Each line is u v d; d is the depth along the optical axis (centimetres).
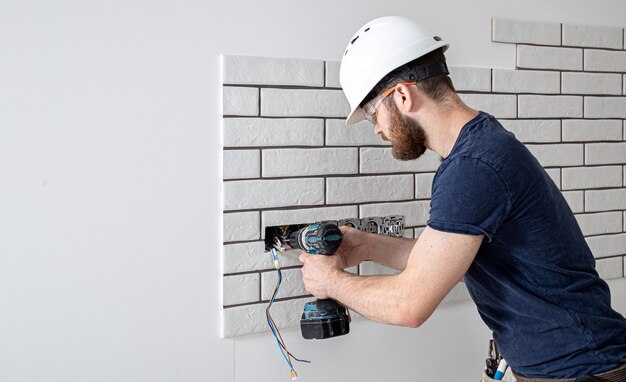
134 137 144
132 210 145
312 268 141
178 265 151
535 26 198
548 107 201
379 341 181
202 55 150
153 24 144
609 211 214
